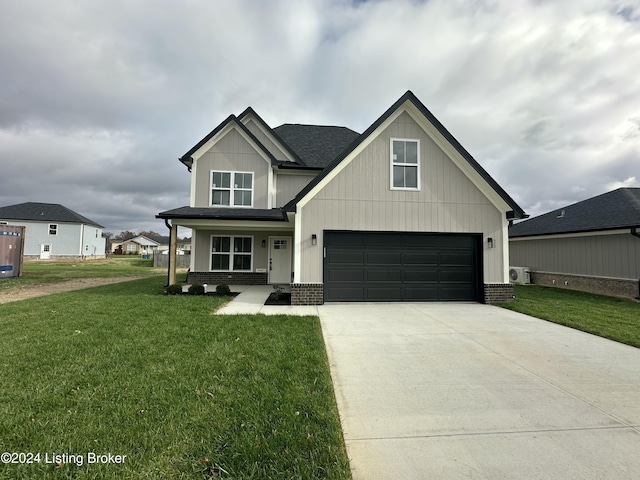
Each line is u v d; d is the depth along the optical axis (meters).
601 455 2.45
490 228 9.70
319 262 9.14
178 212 11.94
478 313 7.97
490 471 2.24
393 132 9.62
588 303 9.45
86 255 42.97
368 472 2.20
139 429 2.58
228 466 2.16
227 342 5.03
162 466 2.16
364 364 4.40
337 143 16.06
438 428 2.81
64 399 3.06
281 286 13.37
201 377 3.63
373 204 9.43
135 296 9.37
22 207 40.53
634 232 10.88
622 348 5.18
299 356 4.46
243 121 14.82
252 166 13.53
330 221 9.28
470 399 3.38
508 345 5.31
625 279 11.38
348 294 9.36
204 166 13.39
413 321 7.02
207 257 14.07
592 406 3.26
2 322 6.06
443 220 9.61
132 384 3.42
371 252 9.49
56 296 9.27
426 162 9.66
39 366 3.89
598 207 14.28
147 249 71.69
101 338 5.07
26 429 2.55
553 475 2.22
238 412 2.88
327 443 2.47
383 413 3.07
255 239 14.35
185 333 5.46
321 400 3.17
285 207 9.32
